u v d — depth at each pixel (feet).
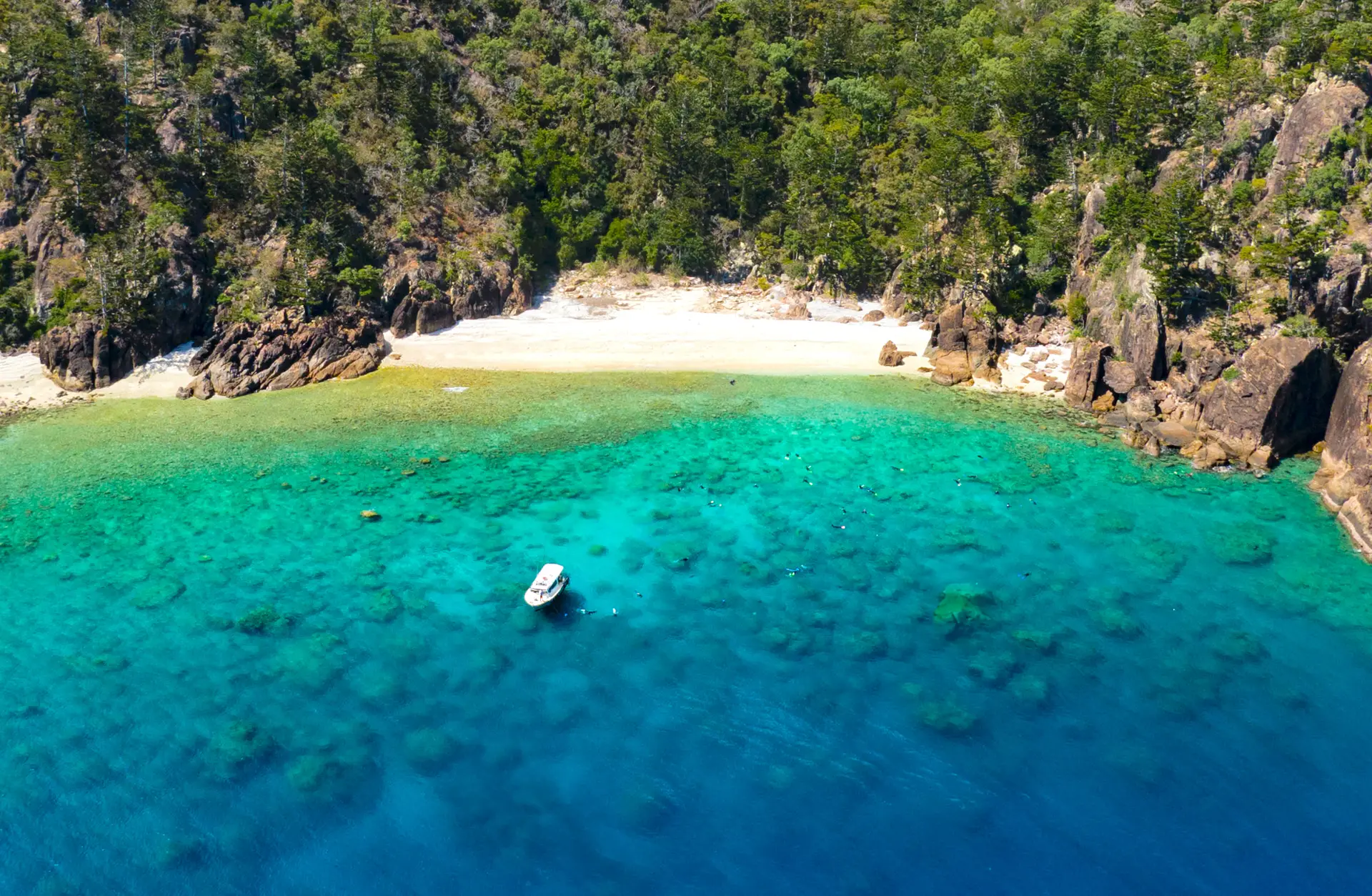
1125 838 145.18
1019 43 439.22
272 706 171.73
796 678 178.81
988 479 250.78
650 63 458.91
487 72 444.96
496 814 150.20
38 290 333.42
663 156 420.77
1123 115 357.00
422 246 373.20
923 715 169.27
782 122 455.22
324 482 251.39
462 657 184.65
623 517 234.38
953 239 370.53
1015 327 343.46
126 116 355.15
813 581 207.51
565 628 193.06
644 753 161.89
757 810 150.82
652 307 389.19
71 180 336.70
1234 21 385.50
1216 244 299.58
